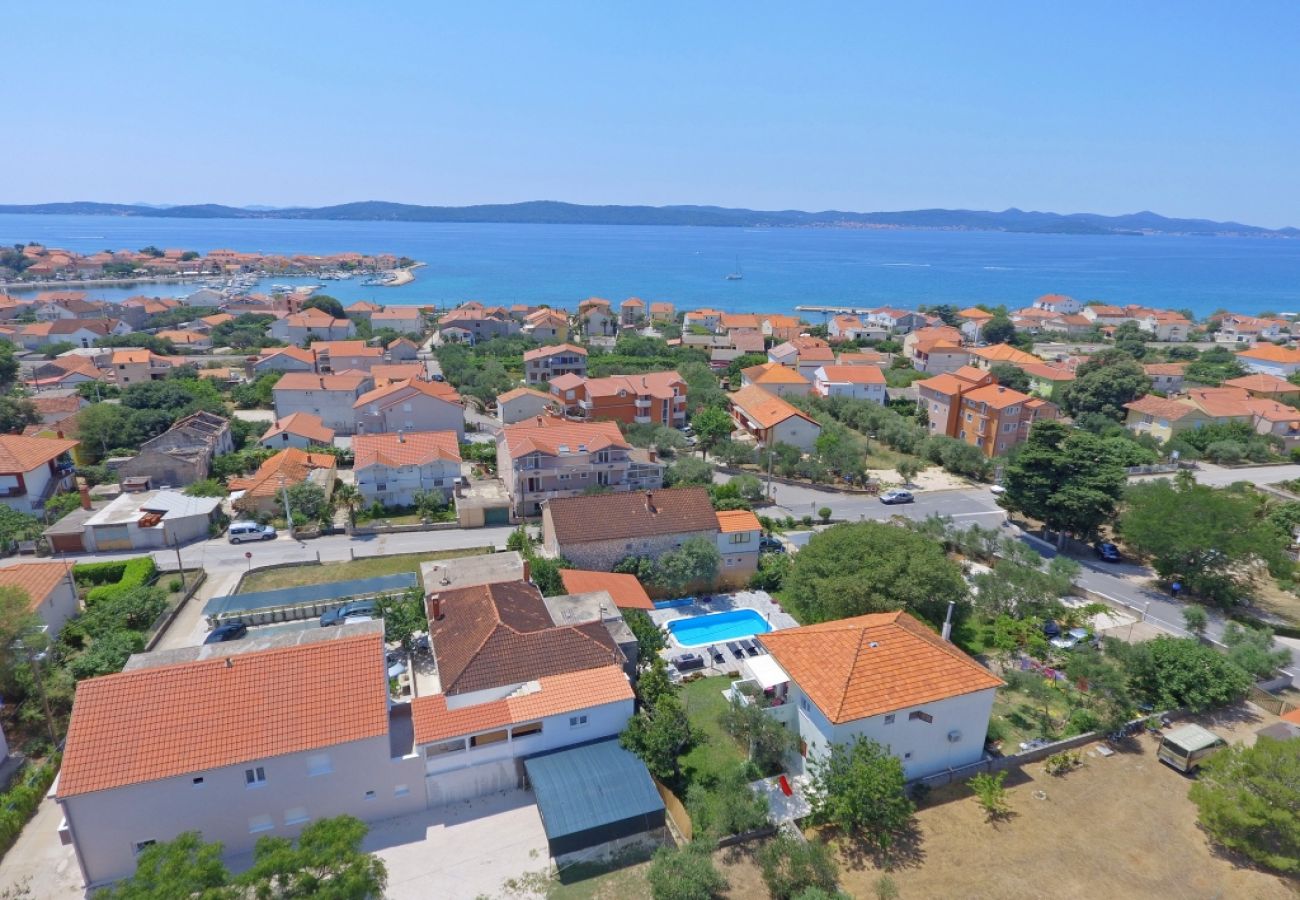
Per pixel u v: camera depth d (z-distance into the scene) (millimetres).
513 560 53312
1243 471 93938
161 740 31016
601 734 37719
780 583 59375
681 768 38406
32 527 63969
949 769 38531
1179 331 199250
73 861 31859
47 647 41781
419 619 46062
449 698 36156
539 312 189000
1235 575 62969
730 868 32188
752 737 37781
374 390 102062
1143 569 66938
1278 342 187875
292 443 89062
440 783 35094
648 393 103750
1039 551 69750
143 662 35938
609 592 50938
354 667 35000
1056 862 33031
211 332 167750
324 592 53000
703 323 197500
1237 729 42719
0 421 91500
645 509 58500
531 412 103750
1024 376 129625
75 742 30328
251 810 32125
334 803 33500
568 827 32031
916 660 38594
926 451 97188
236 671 33625
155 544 64812
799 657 39594
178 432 84438
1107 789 37719
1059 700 44969
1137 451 93375
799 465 88812
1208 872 32719
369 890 26219
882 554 50875
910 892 31266
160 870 24922
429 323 197000
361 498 73750
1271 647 52156
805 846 31734
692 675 46969
